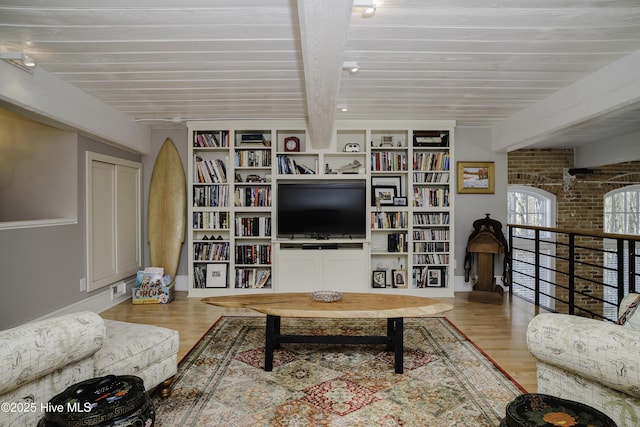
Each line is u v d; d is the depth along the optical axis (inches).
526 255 277.4
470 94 146.8
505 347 120.7
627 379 51.3
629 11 84.6
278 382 95.6
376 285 194.5
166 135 201.9
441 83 133.7
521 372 101.7
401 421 77.8
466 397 87.8
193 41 100.0
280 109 168.7
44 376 59.0
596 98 122.2
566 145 259.4
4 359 50.1
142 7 83.0
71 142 148.7
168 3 81.4
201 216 194.1
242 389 91.7
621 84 111.5
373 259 203.5
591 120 130.0
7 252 117.0
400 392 90.3
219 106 163.2
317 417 79.3
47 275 133.9
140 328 88.2
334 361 109.2
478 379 97.3
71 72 122.0
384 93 145.7
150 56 109.7
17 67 108.0
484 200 205.0
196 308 169.2
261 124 190.5
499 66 117.7
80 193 152.4
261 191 194.5
